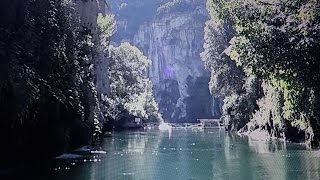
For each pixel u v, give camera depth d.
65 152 36.28
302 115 30.31
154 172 27.62
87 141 43.03
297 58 20.73
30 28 28.45
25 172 26.36
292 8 21.11
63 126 36.06
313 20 19.77
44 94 31.06
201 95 165.38
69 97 36.91
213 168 29.45
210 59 75.69
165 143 51.69
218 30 75.00
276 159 33.41
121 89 99.06
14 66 25.92
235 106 74.44
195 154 38.38
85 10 62.06
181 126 113.44
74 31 41.22
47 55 31.30
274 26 21.14
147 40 190.50
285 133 49.25
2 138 27.27
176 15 180.88
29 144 30.64
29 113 28.86
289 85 24.25
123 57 108.94
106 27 76.62
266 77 23.64
